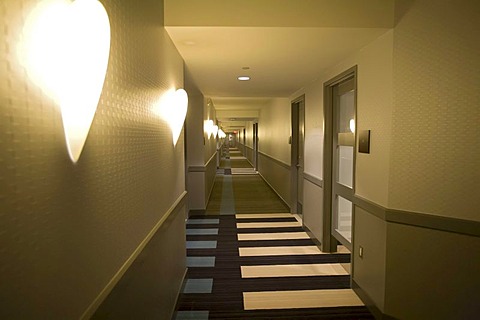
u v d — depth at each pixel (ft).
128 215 4.86
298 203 19.12
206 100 21.13
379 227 8.06
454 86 6.43
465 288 6.67
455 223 6.63
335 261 12.11
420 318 7.32
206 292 9.75
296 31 7.52
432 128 6.81
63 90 2.90
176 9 7.19
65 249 3.04
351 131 10.87
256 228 16.38
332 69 11.37
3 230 2.22
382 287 7.91
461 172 6.48
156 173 6.57
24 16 2.41
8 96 2.26
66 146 3.04
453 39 6.37
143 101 5.65
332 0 7.30
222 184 30.76
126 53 4.76
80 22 2.82
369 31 7.55
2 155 2.20
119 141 4.48
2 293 2.21
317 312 8.70
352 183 9.92
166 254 7.36
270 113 27.58
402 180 7.40
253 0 7.23
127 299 4.64
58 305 2.92
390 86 7.52
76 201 3.25
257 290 9.88
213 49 8.96
